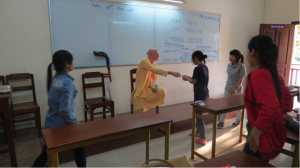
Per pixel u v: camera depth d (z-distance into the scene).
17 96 2.93
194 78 2.74
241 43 5.30
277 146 1.24
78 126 1.65
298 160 1.50
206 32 4.61
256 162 1.13
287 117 1.68
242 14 5.15
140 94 3.05
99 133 1.51
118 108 3.70
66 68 1.68
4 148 1.93
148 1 3.76
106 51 3.46
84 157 1.79
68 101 1.59
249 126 1.46
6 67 2.79
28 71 2.93
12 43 2.79
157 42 3.97
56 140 1.39
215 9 4.67
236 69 3.22
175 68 4.28
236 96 2.79
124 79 3.70
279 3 5.30
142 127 1.65
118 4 3.46
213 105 2.32
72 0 3.09
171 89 4.29
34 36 2.91
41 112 3.07
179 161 1.04
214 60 4.86
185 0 4.16
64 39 3.11
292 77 5.97
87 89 3.39
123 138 2.81
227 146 2.83
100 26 3.35
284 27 5.14
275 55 1.21
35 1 2.87
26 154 2.29
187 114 3.64
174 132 3.27
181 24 4.22
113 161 2.44
